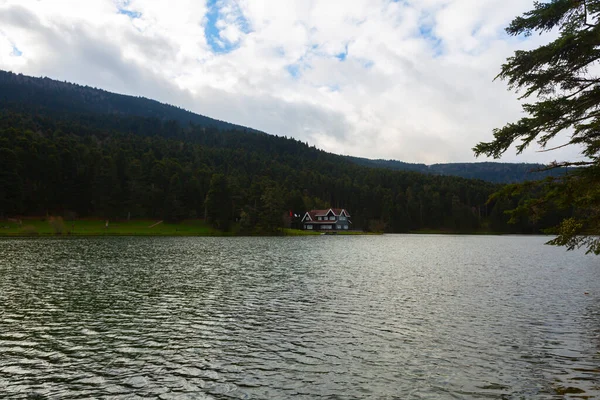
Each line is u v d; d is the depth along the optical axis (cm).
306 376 1171
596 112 1323
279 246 6975
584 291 2573
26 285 2619
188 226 12162
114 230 10306
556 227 1504
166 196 12800
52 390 1073
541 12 1337
